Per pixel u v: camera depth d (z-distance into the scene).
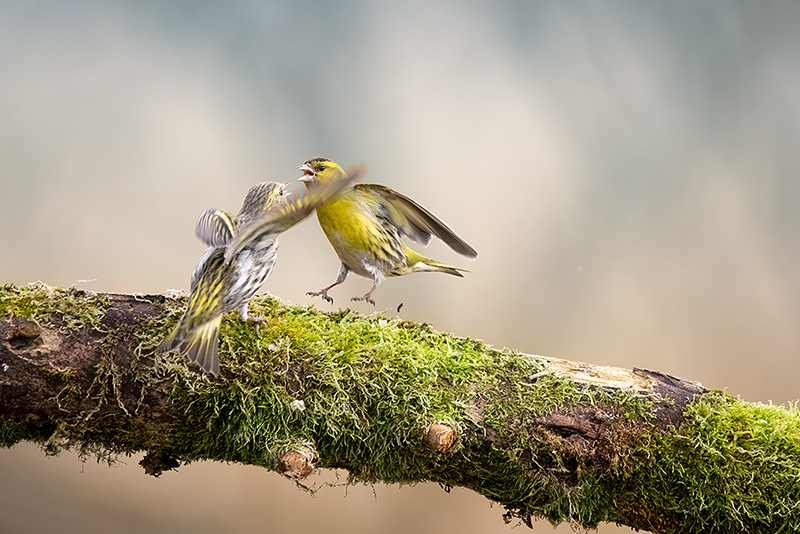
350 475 8.48
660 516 8.30
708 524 8.18
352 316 8.88
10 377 7.75
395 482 8.52
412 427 8.19
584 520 8.38
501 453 8.27
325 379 8.16
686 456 8.15
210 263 8.43
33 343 7.85
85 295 8.22
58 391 7.87
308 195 7.24
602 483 8.30
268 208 9.75
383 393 8.22
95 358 7.94
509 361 8.58
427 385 8.30
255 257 8.45
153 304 8.30
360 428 8.19
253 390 8.06
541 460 8.28
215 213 8.94
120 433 8.12
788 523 7.99
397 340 8.59
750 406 8.41
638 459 8.20
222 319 8.40
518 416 8.28
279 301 8.93
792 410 8.47
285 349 8.23
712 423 8.21
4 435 8.05
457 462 8.34
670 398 8.38
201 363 7.76
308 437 8.12
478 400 8.32
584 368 8.62
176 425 8.10
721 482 8.09
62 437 7.98
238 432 8.05
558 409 8.30
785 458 8.04
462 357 8.53
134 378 7.94
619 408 8.31
